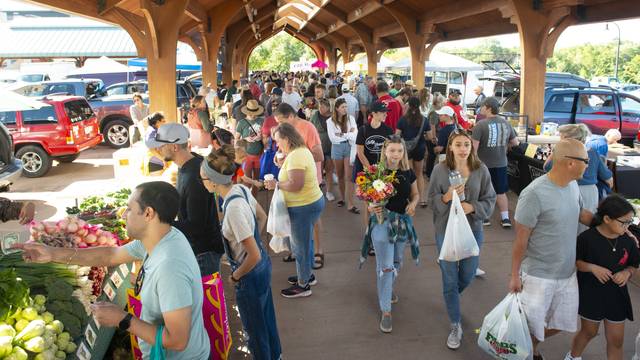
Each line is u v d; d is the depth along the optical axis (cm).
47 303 286
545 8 1116
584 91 1241
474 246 407
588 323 363
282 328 466
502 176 733
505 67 2356
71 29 2823
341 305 510
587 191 562
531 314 353
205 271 364
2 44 2652
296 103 1182
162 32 903
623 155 800
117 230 425
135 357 307
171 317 229
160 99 921
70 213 485
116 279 369
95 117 1284
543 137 998
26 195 972
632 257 345
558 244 343
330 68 4969
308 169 487
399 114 933
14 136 1115
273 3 2452
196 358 248
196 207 359
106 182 1078
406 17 1947
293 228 503
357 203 877
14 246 292
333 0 2514
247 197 349
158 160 605
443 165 433
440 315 487
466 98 2314
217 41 1752
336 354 423
